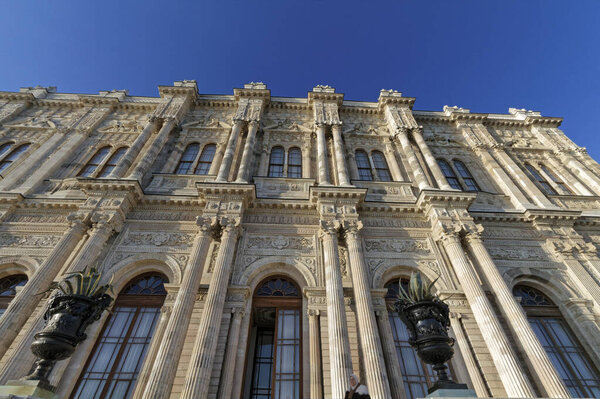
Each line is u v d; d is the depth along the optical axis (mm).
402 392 11273
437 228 15992
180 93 25375
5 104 24625
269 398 13195
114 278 14000
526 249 16547
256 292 14492
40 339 7336
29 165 19281
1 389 6707
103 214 15133
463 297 13969
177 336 11266
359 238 15297
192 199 16781
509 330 13000
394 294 14883
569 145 24516
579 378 12680
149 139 21484
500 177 20891
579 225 17984
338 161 19734
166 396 9914
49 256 13555
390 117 24469
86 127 22875
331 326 11891
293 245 15727
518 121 26906
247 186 16422
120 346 12594
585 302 14328
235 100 25656
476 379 11570
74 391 11281
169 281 14336
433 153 23375
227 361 11547
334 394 10250
